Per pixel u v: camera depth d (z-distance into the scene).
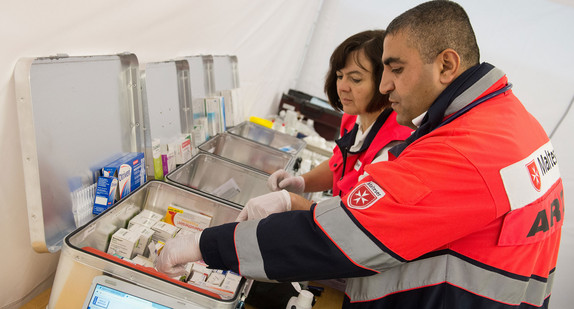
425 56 0.88
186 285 0.90
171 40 1.71
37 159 0.98
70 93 1.12
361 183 0.90
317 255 0.87
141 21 1.42
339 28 3.88
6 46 0.91
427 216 0.80
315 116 3.80
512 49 3.29
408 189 0.82
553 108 3.26
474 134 0.84
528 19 3.18
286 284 1.34
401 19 0.91
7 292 1.14
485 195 0.80
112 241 1.11
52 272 1.31
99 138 1.28
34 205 1.00
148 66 1.61
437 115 0.93
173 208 1.31
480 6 3.27
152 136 1.71
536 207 0.87
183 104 1.96
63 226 1.11
